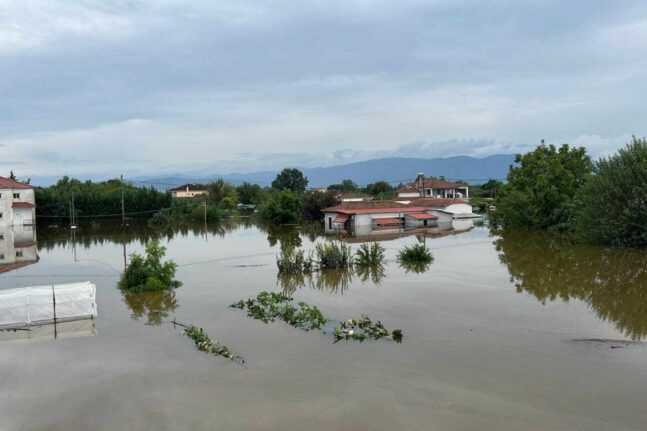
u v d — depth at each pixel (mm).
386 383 11953
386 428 9922
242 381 12227
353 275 25625
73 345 15172
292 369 12898
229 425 10117
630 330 15617
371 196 97375
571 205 41406
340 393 11469
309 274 26141
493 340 14820
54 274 27172
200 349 14531
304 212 66625
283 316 17750
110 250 38219
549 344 14414
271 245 40125
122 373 12883
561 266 26891
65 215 72375
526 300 19578
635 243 31578
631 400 10859
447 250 34094
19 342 15516
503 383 11812
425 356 13625
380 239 42531
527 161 49125
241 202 106750
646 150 31641
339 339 15172
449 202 61375
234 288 23000
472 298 20016
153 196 78875
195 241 44188
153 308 19500
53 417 10625
